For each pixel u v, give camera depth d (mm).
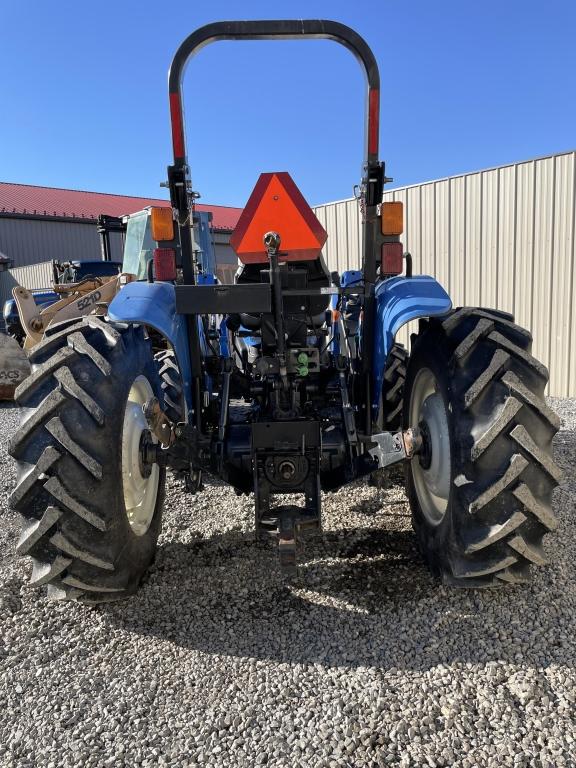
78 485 1994
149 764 1632
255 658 2072
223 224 29906
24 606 2473
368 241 2662
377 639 2141
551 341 7094
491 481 2027
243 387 3150
